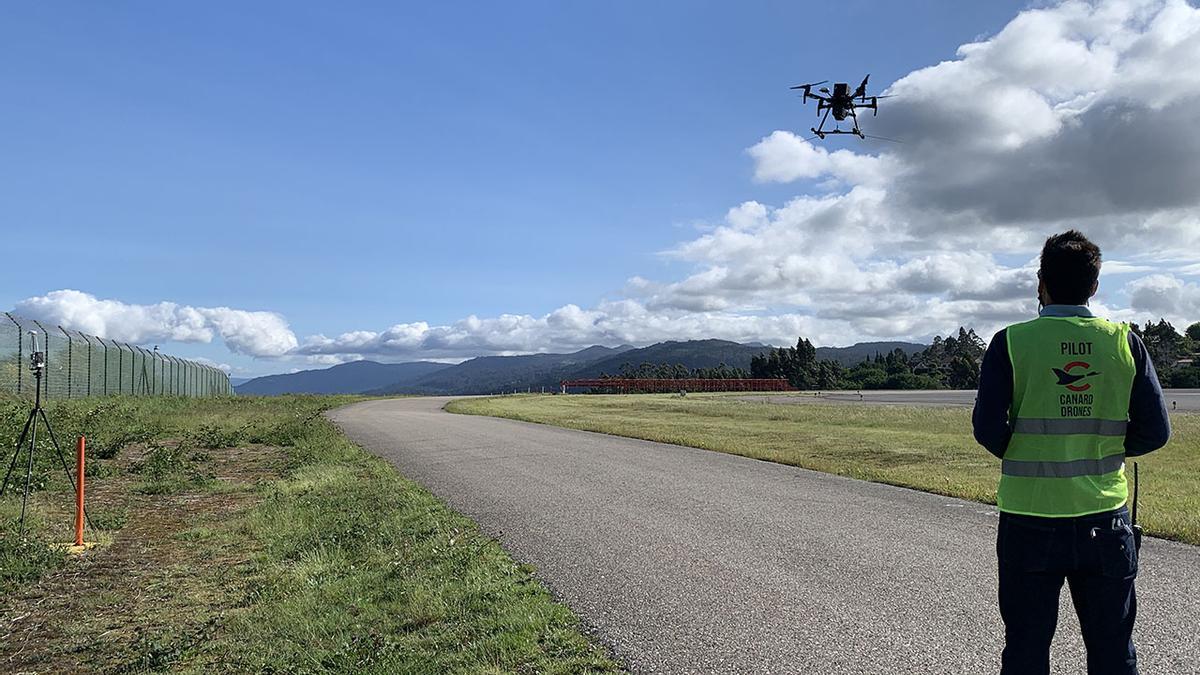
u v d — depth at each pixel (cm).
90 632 616
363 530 926
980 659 491
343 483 1343
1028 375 331
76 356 3488
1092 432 327
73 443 1641
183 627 620
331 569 763
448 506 1094
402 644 544
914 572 696
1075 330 331
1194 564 703
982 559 741
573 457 1683
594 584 681
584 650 523
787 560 748
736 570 716
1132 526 337
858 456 1631
